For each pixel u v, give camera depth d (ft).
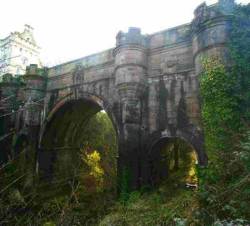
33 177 70.13
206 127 54.65
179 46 69.21
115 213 52.06
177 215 36.65
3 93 103.71
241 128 48.65
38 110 97.96
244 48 53.93
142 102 70.95
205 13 58.85
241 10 56.03
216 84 53.93
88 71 87.51
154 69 71.67
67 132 105.91
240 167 36.40
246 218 25.20
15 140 98.12
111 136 135.95
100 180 100.78
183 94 66.33
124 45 71.77
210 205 29.71
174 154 90.84
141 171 66.69
